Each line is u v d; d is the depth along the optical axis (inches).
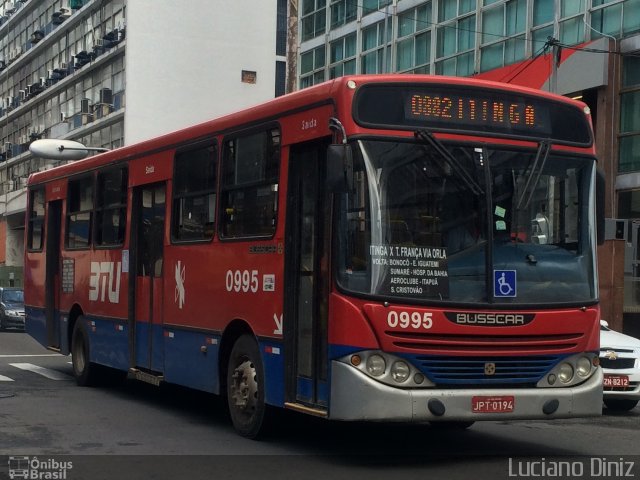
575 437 399.5
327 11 1481.3
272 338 351.9
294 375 341.7
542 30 1052.5
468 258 315.3
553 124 341.1
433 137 318.7
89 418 432.5
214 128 410.3
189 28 1786.4
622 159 968.3
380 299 305.0
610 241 921.5
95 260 541.0
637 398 492.7
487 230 318.0
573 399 323.6
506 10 1101.1
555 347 324.5
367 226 308.2
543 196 331.3
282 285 346.3
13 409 458.6
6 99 2401.6
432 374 307.7
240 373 378.0
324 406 319.0
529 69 1043.9
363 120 315.3
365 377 302.5
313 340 329.1
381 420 302.2
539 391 318.3
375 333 304.5
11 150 2345.0
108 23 1802.4
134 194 492.7
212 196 407.8
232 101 1825.8
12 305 1267.2
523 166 330.0
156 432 393.7
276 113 360.2
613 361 495.2
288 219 346.9
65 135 1977.1
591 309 331.9
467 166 321.4
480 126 327.9
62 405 476.4
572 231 335.0
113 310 510.6
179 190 441.1
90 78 1878.7
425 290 309.4
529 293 321.4
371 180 310.7
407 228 311.4
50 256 621.6
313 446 361.1
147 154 479.2
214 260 400.5
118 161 515.2
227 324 385.7
